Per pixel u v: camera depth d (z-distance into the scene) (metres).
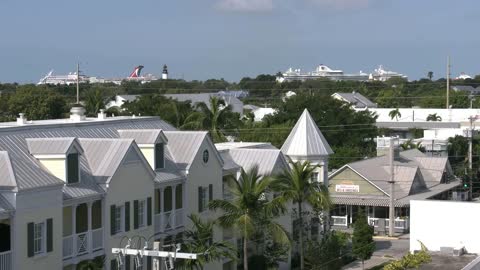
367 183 128.75
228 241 81.81
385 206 126.62
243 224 75.12
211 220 82.06
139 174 72.06
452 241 73.56
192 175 80.62
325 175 109.75
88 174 67.75
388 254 106.62
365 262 101.19
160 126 90.38
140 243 71.81
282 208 80.69
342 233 101.56
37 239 59.75
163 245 72.25
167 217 77.12
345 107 182.75
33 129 71.50
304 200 88.88
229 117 154.25
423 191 133.62
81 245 64.88
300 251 90.75
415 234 74.94
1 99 186.50
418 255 67.50
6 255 56.28
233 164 91.38
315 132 109.56
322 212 102.06
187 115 157.50
